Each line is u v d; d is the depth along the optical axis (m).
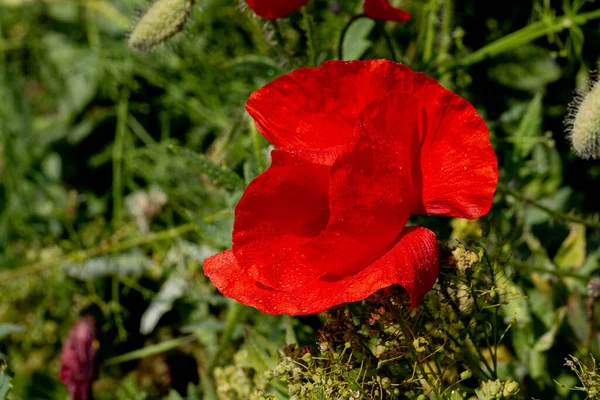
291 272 0.30
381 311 0.31
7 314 0.46
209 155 0.44
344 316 0.32
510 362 0.37
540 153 0.42
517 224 0.40
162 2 0.37
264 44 0.42
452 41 0.45
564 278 0.39
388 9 0.36
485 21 0.46
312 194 0.31
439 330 0.32
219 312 0.43
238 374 0.36
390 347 0.31
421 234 0.30
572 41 0.44
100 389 0.43
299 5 0.35
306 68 0.31
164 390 0.41
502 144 0.42
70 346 0.40
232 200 0.38
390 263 0.29
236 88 0.46
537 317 0.37
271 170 0.30
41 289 0.46
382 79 0.31
